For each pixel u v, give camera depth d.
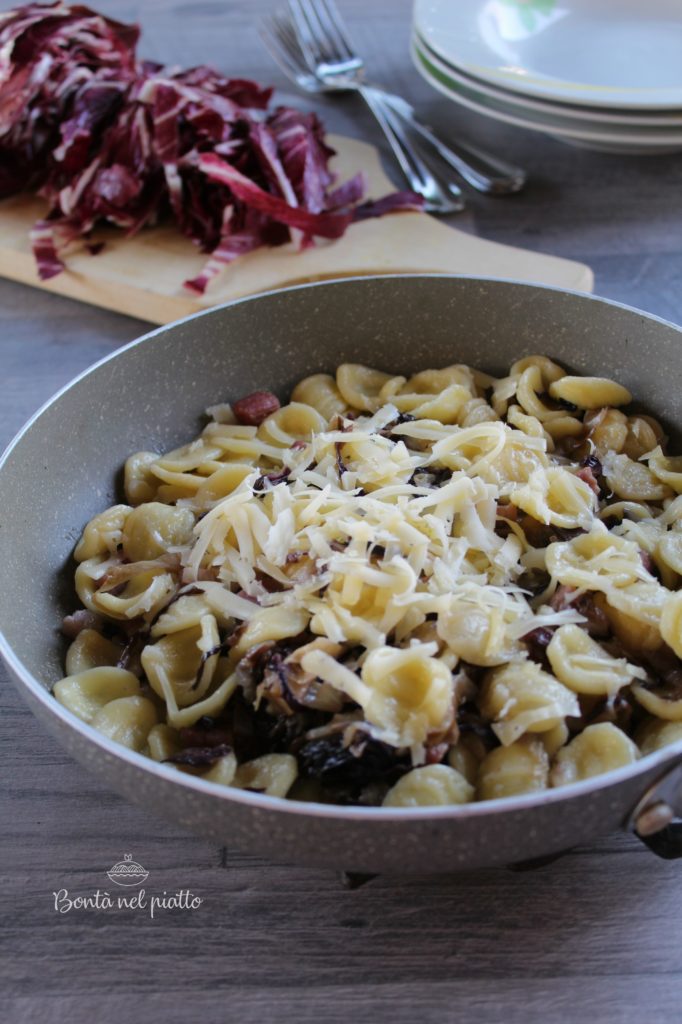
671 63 0.71
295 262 0.63
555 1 0.73
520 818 0.34
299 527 0.45
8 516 0.45
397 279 0.53
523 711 0.40
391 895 0.40
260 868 0.41
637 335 0.51
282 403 0.55
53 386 0.60
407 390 0.54
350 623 0.41
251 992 0.38
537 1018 0.37
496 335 0.54
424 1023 0.37
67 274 0.64
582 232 0.68
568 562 0.45
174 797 0.35
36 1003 0.38
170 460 0.51
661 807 0.35
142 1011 0.38
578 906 0.40
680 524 0.47
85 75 0.68
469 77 0.68
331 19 0.84
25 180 0.70
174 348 0.51
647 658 0.43
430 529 0.44
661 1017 0.37
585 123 0.67
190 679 0.44
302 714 0.41
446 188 0.70
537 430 0.50
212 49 0.86
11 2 0.90
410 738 0.39
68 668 0.44
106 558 0.48
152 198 0.66
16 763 0.44
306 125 0.68
